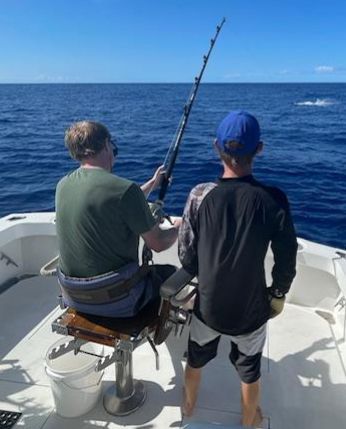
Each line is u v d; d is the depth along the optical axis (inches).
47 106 1529.3
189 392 74.2
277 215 57.6
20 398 79.2
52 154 531.8
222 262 59.3
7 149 573.9
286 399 81.3
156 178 90.1
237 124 57.5
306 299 110.7
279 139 711.7
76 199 61.4
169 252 117.0
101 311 64.6
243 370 68.0
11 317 104.7
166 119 1033.5
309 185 380.5
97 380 75.1
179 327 80.6
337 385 84.9
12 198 333.7
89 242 61.4
